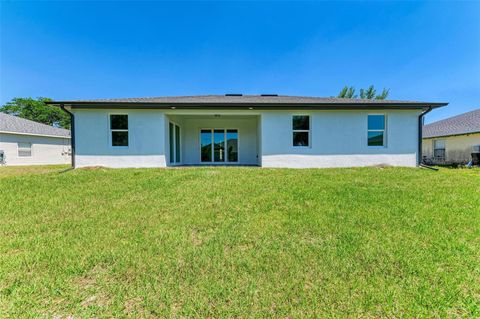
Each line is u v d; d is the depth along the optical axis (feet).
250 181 19.65
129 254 7.82
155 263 7.27
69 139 67.87
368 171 26.16
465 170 32.63
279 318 5.06
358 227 10.00
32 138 56.34
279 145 31.45
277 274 6.66
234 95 45.24
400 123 31.55
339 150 31.42
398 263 7.18
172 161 35.70
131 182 19.36
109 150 29.99
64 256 7.68
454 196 14.84
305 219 10.91
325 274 6.63
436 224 10.27
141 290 5.99
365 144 31.48
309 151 31.42
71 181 19.88
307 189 16.69
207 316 5.12
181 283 6.27
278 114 31.40
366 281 6.31
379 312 5.23
